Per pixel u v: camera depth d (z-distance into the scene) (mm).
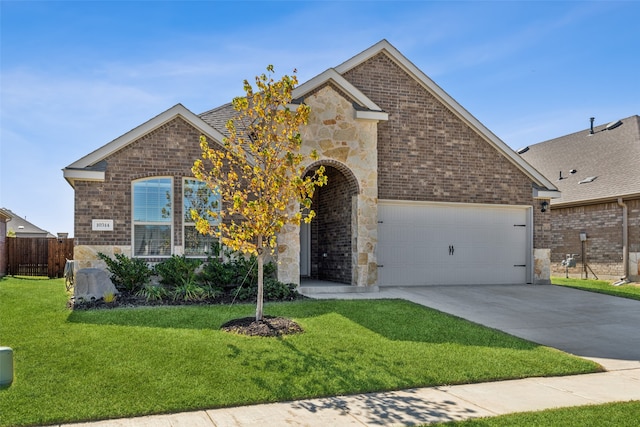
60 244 21656
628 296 14516
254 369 6969
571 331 10375
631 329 10648
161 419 5477
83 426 5246
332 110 14203
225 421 5449
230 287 12750
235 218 13391
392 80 15641
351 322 9797
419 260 15656
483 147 16469
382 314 10578
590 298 14156
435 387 6816
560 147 26406
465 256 16188
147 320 9414
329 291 13789
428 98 15922
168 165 13078
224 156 9562
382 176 15281
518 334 9977
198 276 12641
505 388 6844
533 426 5336
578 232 21641
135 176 12828
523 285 16516
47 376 6457
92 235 12516
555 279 20297
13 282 17781
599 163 22469
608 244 20172
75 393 5965
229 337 8383
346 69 15242
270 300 11930
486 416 5684
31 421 5246
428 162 15789
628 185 19406
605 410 5887
